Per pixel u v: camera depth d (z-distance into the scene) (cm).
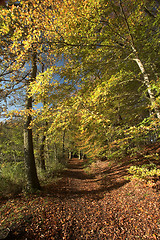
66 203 608
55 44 482
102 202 623
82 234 431
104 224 464
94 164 1706
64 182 988
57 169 1344
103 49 612
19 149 1171
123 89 726
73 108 421
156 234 375
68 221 482
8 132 1093
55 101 542
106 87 508
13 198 612
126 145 745
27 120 769
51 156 1830
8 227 413
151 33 666
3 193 654
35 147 1141
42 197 637
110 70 709
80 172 1515
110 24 525
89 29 524
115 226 445
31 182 715
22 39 491
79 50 558
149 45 650
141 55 670
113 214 508
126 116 770
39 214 492
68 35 475
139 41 645
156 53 675
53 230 432
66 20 434
